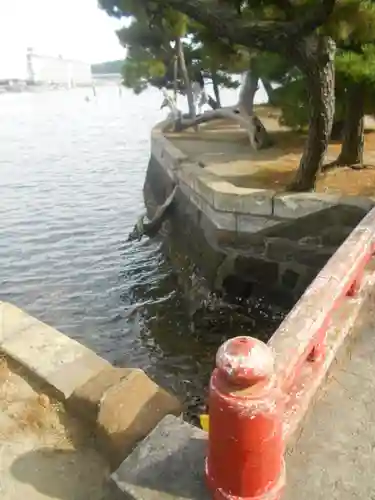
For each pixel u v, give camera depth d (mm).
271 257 9602
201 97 22594
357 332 4883
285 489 3201
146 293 12594
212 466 2824
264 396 2617
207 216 10750
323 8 7785
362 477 3301
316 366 4086
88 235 16922
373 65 9328
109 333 10820
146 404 3893
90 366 4383
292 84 10852
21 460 3684
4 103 85500
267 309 9758
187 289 11836
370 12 8625
